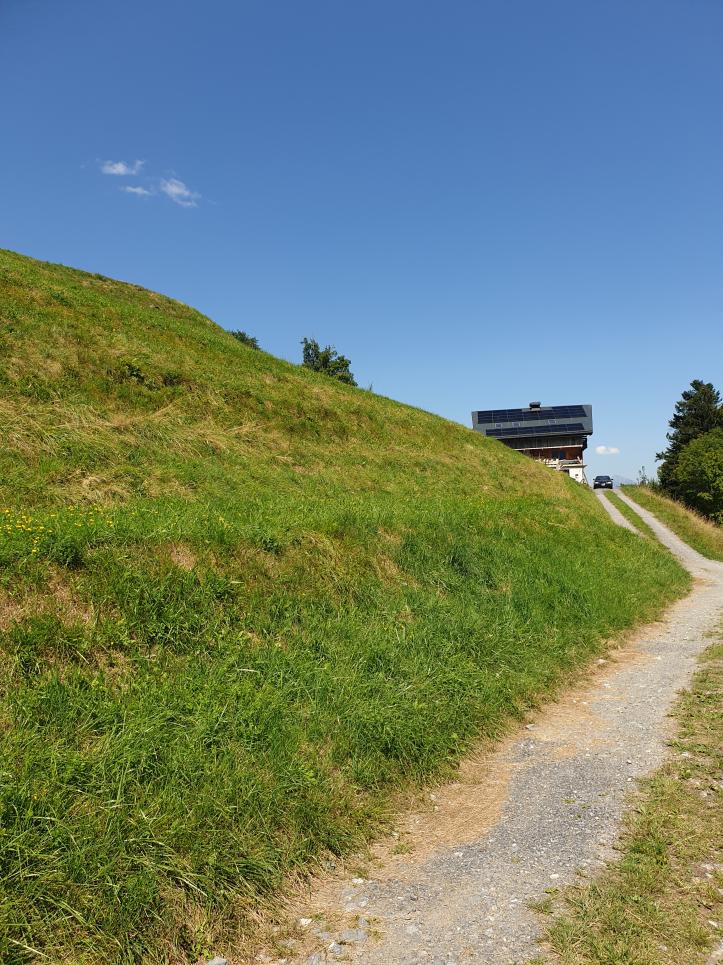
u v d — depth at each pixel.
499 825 4.39
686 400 63.50
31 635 4.80
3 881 3.01
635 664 8.57
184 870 3.42
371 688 5.86
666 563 18.73
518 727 6.30
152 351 16.80
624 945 3.01
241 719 4.77
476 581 9.72
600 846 3.97
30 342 13.80
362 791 4.71
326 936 3.27
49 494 8.90
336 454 16.91
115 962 2.94
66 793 3.62
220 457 13.06
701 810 4.32
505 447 27.69
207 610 6.12
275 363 24.00
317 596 7.39
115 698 4.65
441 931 3.25
